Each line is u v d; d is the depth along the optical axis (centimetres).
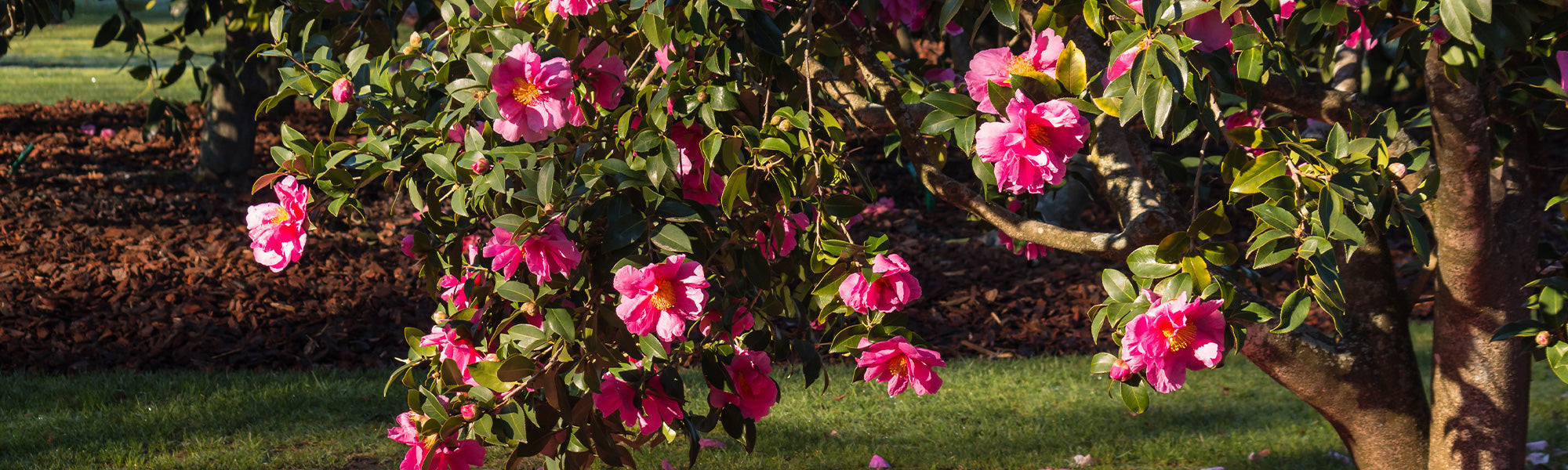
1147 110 149
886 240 200
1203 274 169
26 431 453
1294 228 163
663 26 183
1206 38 159
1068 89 166
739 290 197
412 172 197
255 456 431
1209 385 544
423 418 197
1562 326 211
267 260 189
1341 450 433
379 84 205
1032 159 156
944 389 543
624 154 191
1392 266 278
